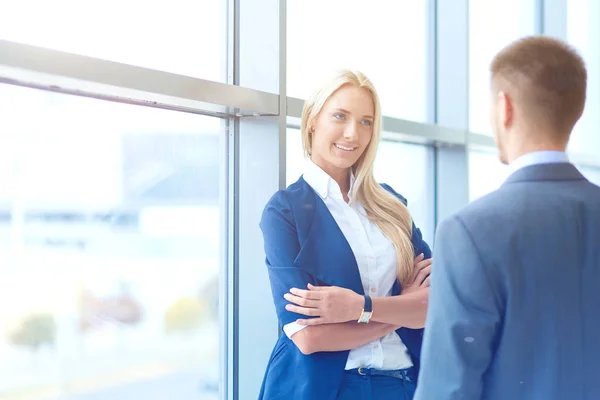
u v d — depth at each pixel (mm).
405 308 1833
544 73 1271
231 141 2447
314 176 2002
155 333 2221
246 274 2449
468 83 3742
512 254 1218
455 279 1241
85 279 2006
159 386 2234
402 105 3537
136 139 2133
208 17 2387
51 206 1909
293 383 1817
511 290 1209
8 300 1823
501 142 1365
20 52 1572
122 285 2113
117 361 2102
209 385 2418
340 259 1871
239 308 2469
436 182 3814
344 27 3014
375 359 1839
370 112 1988
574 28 5359
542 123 1290
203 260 2385
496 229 1234
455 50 3754
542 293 1215
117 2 2059
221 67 2447
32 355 1879
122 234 2107
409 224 2082
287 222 1877
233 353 2477
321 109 1995
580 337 1226
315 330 1795
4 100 1780
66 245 1953
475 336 1218
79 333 1993
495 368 1238
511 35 4586
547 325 1216
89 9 1975
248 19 2438
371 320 1817
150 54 2180
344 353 1827
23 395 1859
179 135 2275
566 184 1284
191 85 2020
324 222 1905
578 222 1244
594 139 5750
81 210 1987
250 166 2422
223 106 2168
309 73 2791
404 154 3551
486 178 4207
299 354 1831
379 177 3354
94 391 2037
